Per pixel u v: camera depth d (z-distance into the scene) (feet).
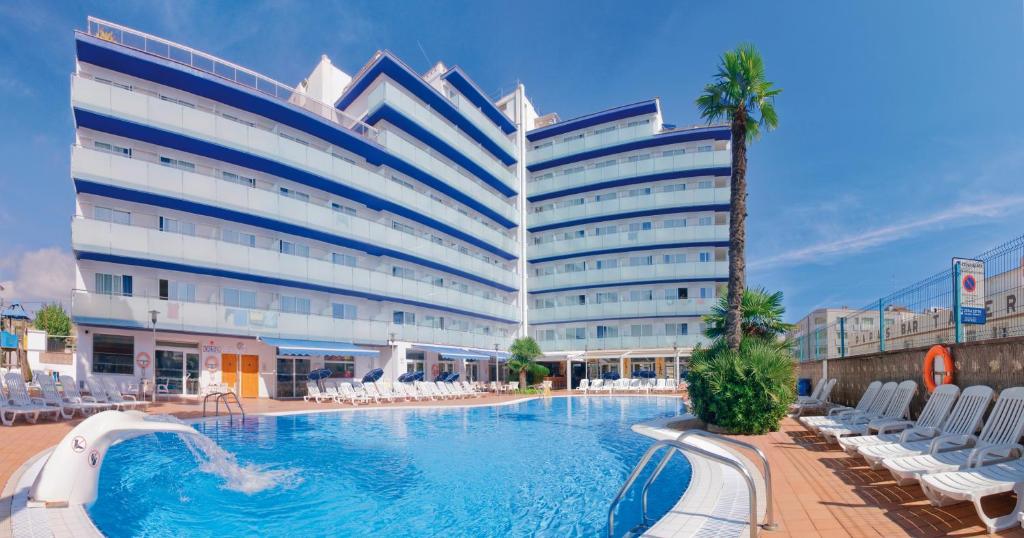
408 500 24.95
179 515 22.29
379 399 81.20
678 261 142.82
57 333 151.12
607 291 147.95
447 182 123.85
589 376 145.07
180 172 76.74
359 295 102.94
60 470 20.49
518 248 153.99
